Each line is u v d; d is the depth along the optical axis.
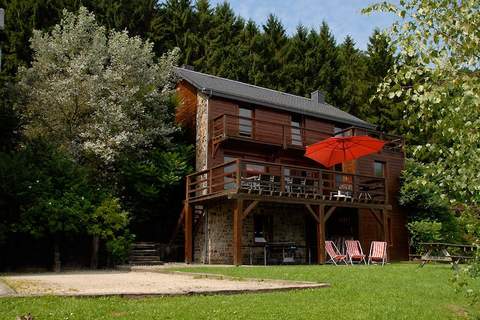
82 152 19.89
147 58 22.73
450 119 4.53
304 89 34.12
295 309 6.76
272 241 20.23
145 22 30.84
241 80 32.41
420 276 11.91
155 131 21.06
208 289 8.14
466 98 4.30
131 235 16.14
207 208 19.03
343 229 22.75
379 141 17.39
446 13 4.60
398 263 18.94
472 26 4.39
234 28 35.88
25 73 20.91
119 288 8.52
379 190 23.17
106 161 19.36
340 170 23.80
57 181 15.18
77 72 20.12
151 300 7.21
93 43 21.66
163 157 20.30
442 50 4.61
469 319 7.19
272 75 33.88
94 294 7.22
